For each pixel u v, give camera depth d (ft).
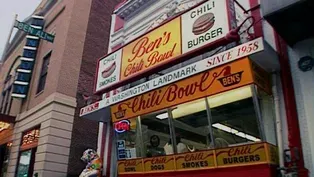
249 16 21.65
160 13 32.71
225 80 19.86
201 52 22.54
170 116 23.29
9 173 50.11
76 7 51.98
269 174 17.47
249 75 18.81
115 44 37.50
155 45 26.13
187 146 22.41
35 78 54.60
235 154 18.99
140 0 34.76
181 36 24.02
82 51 50.21
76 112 46.14
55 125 43.24
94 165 28.84
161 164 23.30
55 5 58.54
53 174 41.06
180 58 23.38
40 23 59.77
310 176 17.74
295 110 19.61
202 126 21.66
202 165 20.61
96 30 53.78
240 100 19.74
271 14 17.78
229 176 19.04
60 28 52.65
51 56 51.49
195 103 21.79
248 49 19.06
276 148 19.17
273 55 19.56
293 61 20.71
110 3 58.54
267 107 20.85
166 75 23.58
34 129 47.83
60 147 42.78
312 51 20.08
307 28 18.94
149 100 24.63
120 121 26.99
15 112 57.82
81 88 48.16
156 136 24.47
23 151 49.06
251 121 19.29
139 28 34.88
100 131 33.83
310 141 18.42
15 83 55.16
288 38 20.12
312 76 19.65
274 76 21.07
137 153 25.62
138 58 27.37
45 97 47.60
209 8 22.75
